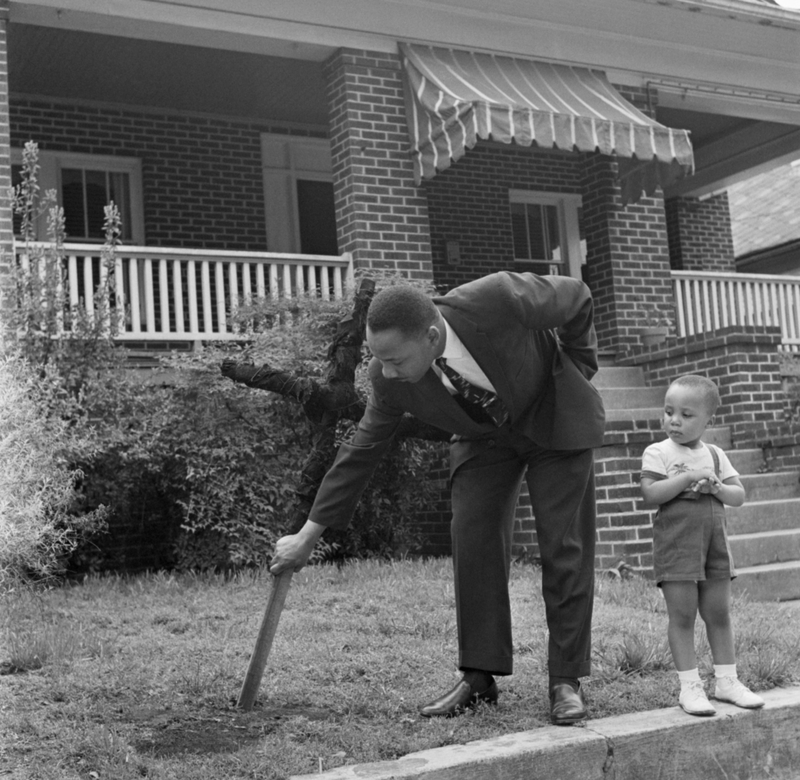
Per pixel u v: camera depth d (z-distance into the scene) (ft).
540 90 35.45
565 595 12.71
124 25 32.04
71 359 26.55
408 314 11.09
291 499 26.23
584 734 11.97
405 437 13.56
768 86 42.47
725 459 13.64
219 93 41.39
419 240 34.81
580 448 12.55
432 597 20.88
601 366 37.32
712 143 51.29
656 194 40.24
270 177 44.88
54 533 23.26
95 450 24.66
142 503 28.43
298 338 27.32
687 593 13.07
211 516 25.61
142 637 17.81
